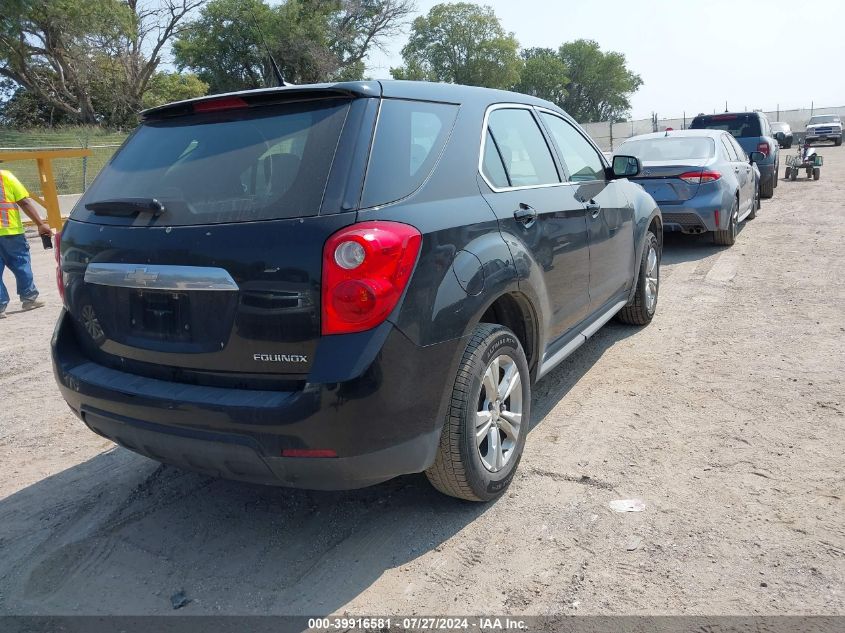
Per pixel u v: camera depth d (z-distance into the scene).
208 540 3.20
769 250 9.23
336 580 2.86
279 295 2.58
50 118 49.12
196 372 2.81
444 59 82.00
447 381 2.87
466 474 3.08
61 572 2.99
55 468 3.96
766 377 4.79
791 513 3.15
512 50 81.06
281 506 3.46
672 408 4.37
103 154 24.12
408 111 3.06
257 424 2.58
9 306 8.38
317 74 53.00
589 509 3.27
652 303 6.15
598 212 4.52
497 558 2.94
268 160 2.81
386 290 2.59
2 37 41.59
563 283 3.96
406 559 2.97
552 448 3.91
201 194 2.85
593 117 123.25
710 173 8.95
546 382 4.94
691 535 3.02
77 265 3.12
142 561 3.05
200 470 2.88
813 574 2.73
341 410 2.54
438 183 3.03
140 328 2.94
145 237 2.86
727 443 3.86
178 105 3.15
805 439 3.85
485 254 3.08
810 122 45.22
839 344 5.37
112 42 44.88
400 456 2.75
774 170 15.09
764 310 6.45
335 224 2.57
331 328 2.55
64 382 3.15
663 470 3.60
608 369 5.12
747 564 2.81
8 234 7.78
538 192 3.81
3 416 4.75
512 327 3.66
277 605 2.72
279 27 50.50
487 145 3.51
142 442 2.90
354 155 2.72
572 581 2.77
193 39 52.22
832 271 7.79
